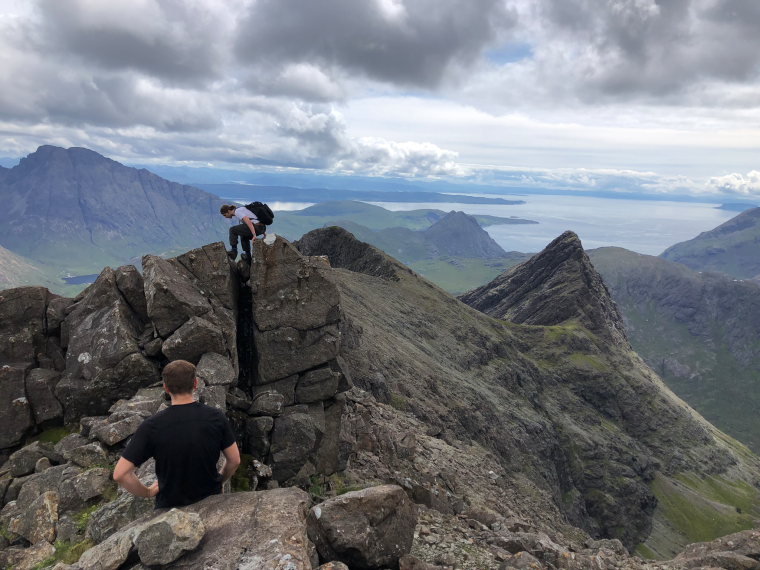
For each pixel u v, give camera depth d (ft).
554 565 47.91
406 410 196.03
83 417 41.75
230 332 47.57
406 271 638.94
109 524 29.60
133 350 43.78
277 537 20.61
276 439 47.34
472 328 555.28
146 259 47.57
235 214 51.21
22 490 35.45
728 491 618.03
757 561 62.03
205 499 23.09
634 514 495.82
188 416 22.12
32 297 47.44
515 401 458.91
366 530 27.61
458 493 73.92
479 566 41.50
